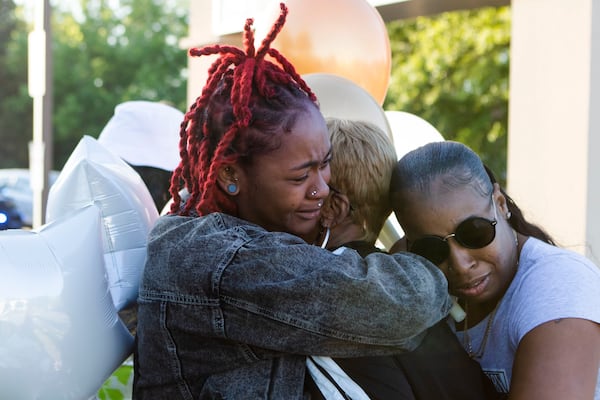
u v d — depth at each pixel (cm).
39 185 698
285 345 155
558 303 160
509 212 186
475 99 1380
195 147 172
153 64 2502
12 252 165
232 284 155
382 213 181
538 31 450
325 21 273
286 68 174
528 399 157
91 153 211
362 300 152
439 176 168
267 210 166
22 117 2553
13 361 158
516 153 463
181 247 162
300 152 161
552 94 443
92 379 173
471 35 1334
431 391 158
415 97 1422
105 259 196
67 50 2511
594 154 422
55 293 163
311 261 156
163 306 162
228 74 169
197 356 162
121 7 2605
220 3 632
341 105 225
